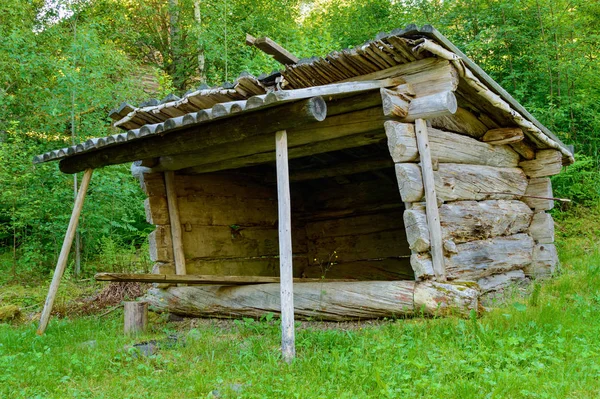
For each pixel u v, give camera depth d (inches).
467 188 279.6
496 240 296.4
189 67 721.0
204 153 299.6
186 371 202.7
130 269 454.0
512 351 183.9
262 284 295.3
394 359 187.8
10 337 274.2
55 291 294.5
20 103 514.6
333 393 163.6
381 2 663.1
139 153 279.9
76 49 471.8
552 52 475.2
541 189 339.9
